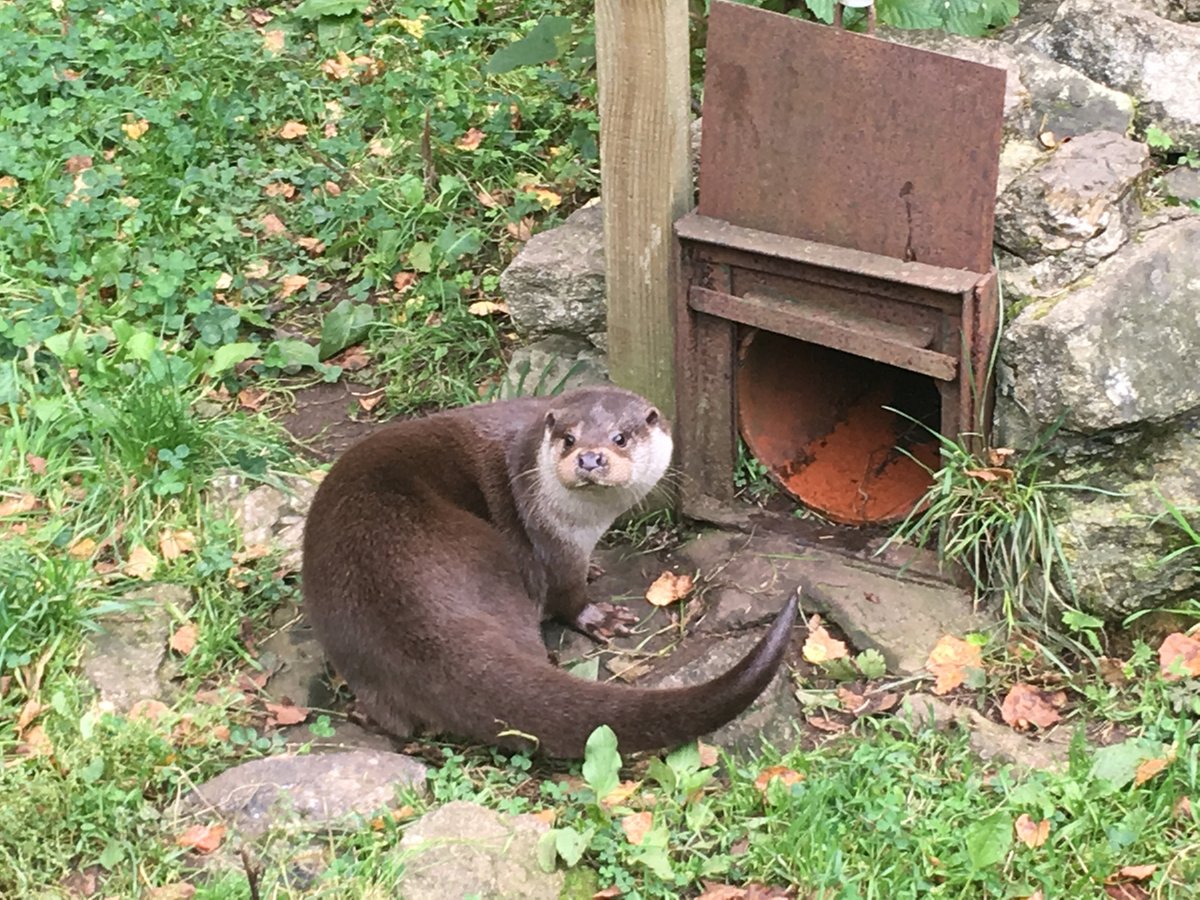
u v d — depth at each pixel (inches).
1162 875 75.2
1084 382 84.4
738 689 78.1
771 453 97.1
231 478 99.7
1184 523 83.9
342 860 76.3
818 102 86.4
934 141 84.1
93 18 138.0
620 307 94.8
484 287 114.7
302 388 110.1
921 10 98.5
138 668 87.6
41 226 116.6
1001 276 89.0
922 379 105.1
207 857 77.7
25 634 86.9
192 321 113.0
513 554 90.0
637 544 97.3
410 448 90.0
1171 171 93.9
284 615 93.0
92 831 78.4
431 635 82.2
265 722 86.4
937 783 80.3
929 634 88.1
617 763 78.6
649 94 89.0
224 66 134.0
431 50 136.7
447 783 81.0
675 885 76.5
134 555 94.5
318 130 129.9
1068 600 86.7
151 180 121.5
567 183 122.0
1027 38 101.6
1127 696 84.1
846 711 85.4
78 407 101.3
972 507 88.4
